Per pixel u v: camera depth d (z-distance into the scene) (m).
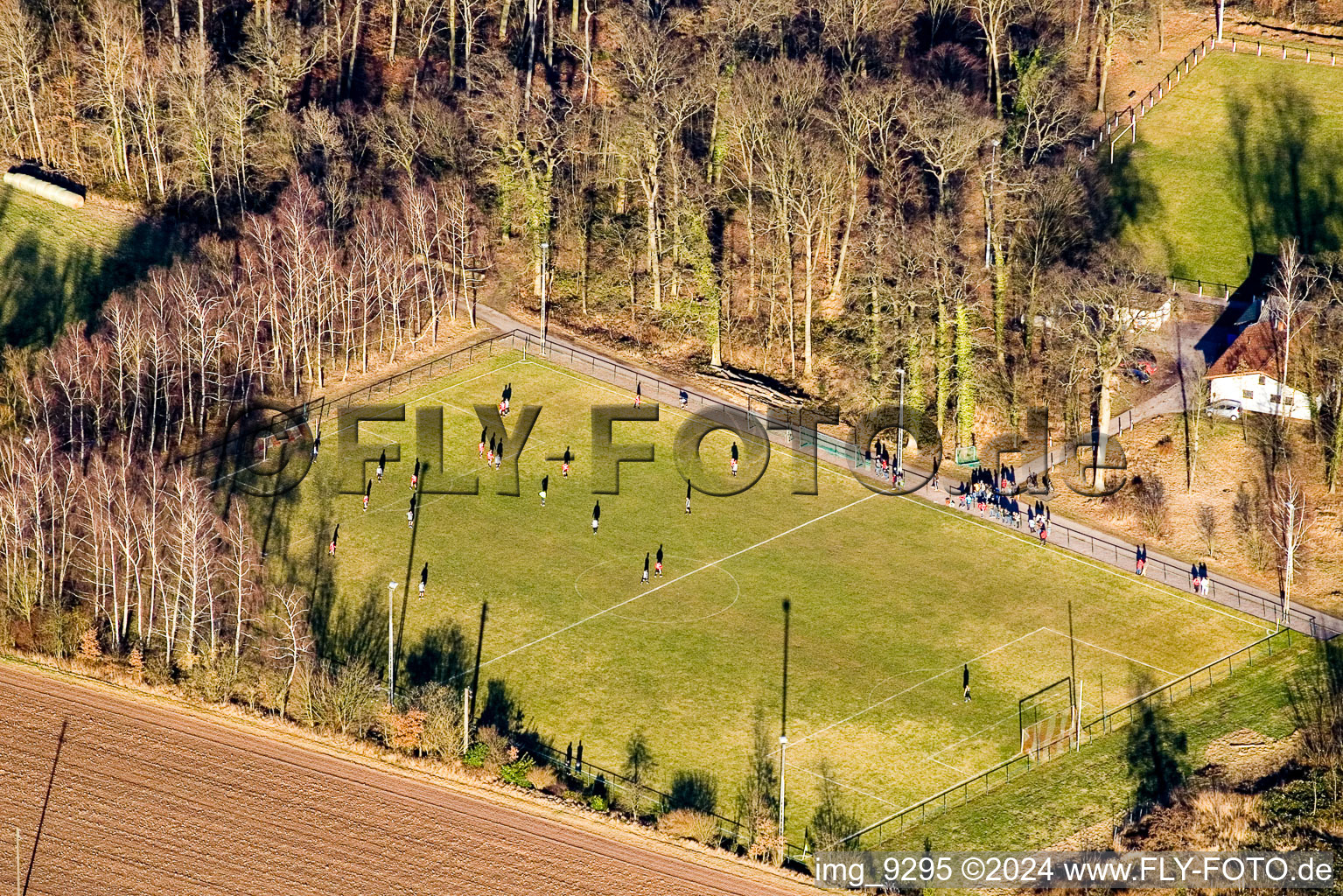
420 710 129.00
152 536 136.62
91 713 131.00
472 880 120.00
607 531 150.88
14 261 172.25
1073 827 125.12
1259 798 126.44
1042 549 150.38
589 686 135.25
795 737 131.25
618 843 123.44
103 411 156.25
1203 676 136.62
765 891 120.75
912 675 136.50
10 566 137.62
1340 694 134.25
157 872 119.06
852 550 149.62
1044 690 135.12
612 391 167.88
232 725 130.62
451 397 166.12
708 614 142.00
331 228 173.00
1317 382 160.50
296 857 120.81
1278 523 151.00
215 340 160.62
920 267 167.25
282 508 151.62
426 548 148.12
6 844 120.44
